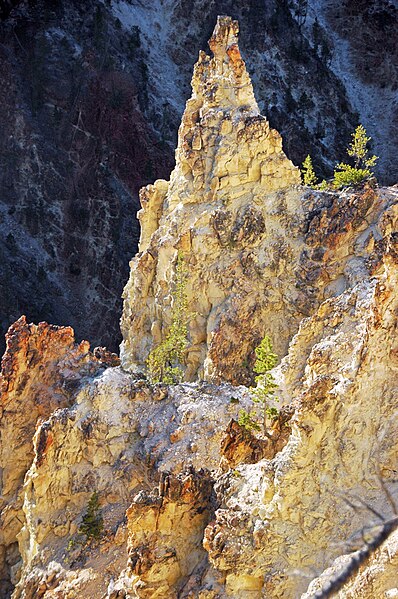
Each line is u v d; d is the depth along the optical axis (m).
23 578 53.12
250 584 37.53
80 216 137.75
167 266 72.88
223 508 41.59
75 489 54.28
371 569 29.88
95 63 149.00
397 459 34.81
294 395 52.09
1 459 61.12
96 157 142.50
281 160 69.56
